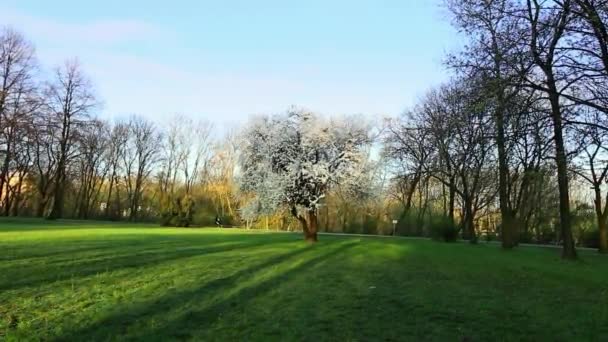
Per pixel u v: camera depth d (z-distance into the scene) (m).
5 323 7.89
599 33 14.36
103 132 74.31
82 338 7.26
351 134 29.19
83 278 12.18
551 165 22.28
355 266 16.66
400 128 50.69
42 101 47.19
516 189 44.44
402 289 12.09
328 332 7.97
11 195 69.75
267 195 27.91
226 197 69.00
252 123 29.09
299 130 28.34
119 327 7.87
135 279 12.30
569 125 16.78
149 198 80.00
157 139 79.50
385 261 18.62
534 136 16.70
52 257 16.14
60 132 57.12
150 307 9.22
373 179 30.19
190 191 77.19
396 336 7.87
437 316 9.23
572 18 14.54
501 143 17.39
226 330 7.90
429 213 58.88
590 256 28.36
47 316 8.39
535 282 14.21
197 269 14.49
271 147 28.30
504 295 11.73
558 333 8.33
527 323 8.94
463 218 51.03
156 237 29.22
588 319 9.39
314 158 28.48
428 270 16.19
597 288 13.38
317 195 27.83
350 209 54.56
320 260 18.14
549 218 53.84
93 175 76.25
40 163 64.62
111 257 16.78
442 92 48.94
